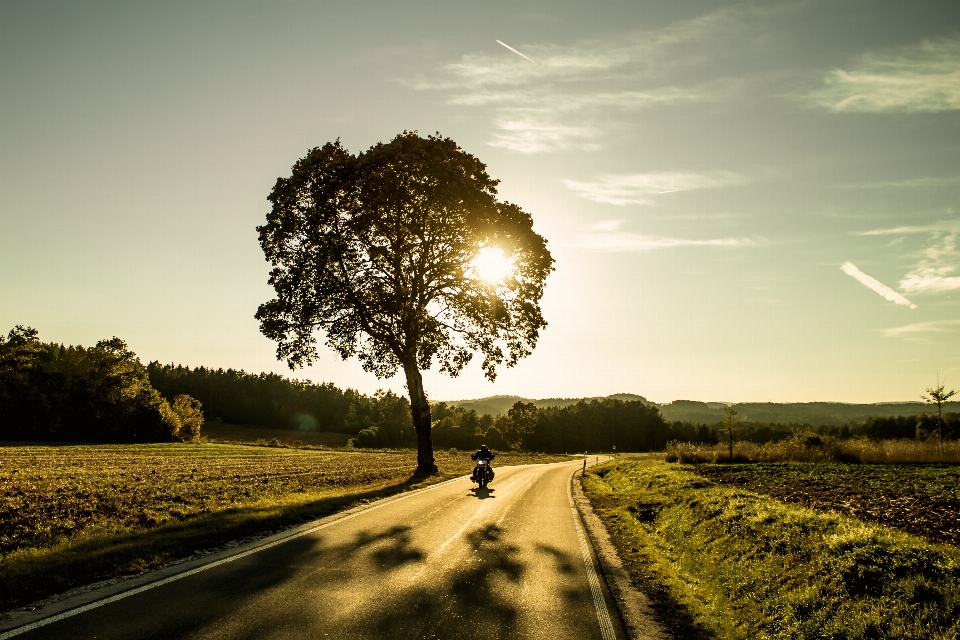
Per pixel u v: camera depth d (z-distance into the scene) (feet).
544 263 97.66
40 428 242.58
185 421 288.30
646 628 23.24
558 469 150.00
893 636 21.35
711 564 36.22
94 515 48.24
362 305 90.38
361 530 40.57
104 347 261.24
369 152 89.35
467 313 95.20
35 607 21.62
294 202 89.61
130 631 19.26
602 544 41.42
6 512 47.93
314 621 21.07
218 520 41.60
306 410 540.93
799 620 24.71
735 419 158.10
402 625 21.17
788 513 40.63
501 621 22.45
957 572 24.85
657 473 104.68
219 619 20.80
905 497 60.49
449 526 44.45
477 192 88.74
